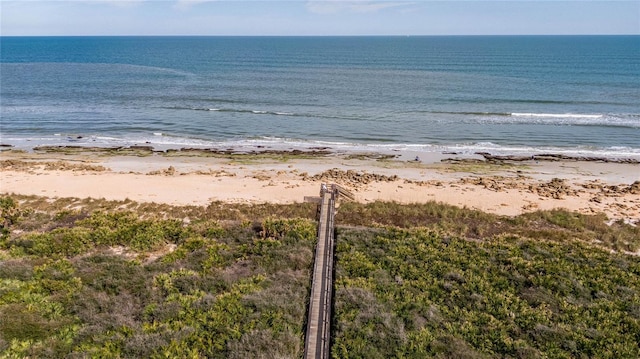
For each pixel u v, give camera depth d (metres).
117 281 16.84
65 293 15.85
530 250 20.52
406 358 12.92
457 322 14.77
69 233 21.09
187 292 16.27
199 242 20.70
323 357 12.85
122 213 24.34
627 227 24.20
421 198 28.83
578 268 18.81
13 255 19.22
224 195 28.80
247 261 18.92
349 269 18.23
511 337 14.17
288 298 15.72
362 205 26.75
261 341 13.23
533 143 44.62
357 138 46.59
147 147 42.59
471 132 48.72
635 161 38.50
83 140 45.28
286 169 35.88
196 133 48.50
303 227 22.27
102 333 13.62
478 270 18.47
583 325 14.80
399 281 17.38
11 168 34.16
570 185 32.09
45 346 12.84
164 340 13.29
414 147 43.31
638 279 18.00
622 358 13.29
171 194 28.75
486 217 25.30
